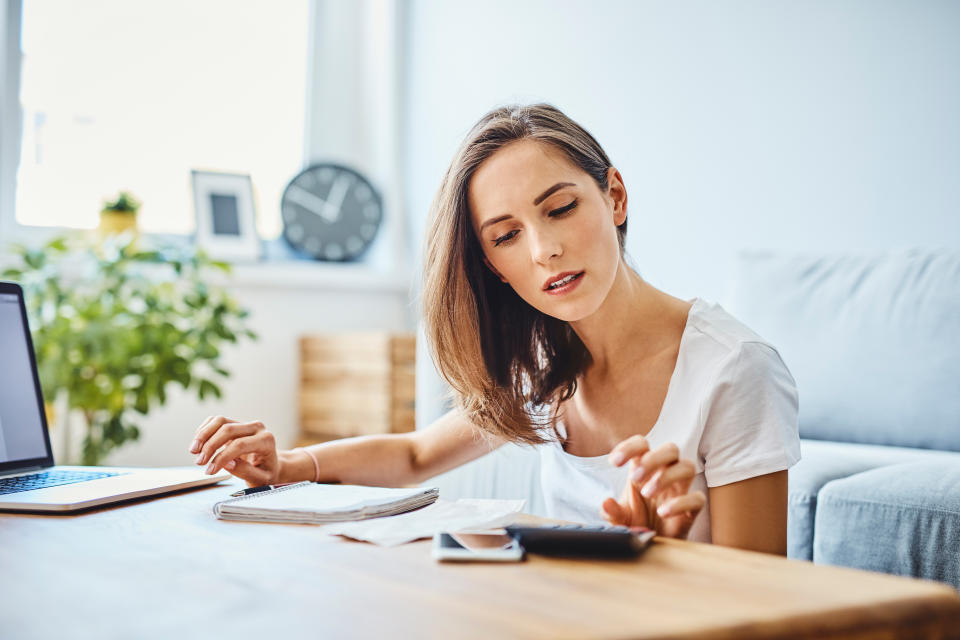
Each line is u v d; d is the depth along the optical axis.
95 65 3.26
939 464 1.42
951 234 2.01
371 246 3.92
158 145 3.42
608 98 2.94
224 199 3.46
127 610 0.53
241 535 0.78
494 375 1.10
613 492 1.06
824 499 1.40
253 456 1.11
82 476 1.14
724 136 2.55
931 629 0.53
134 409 2.53
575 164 0.94
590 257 0.92
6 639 0.48
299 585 0.58
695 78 2.64
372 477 1.21
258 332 3.45
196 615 0.52
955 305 1.75
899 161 2.12
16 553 0.70
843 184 2.24
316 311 3.61
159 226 3.43
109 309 2.57
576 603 0.53
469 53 3.51
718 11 2.56
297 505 0.86
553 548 0.67
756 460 0.91
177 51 3.44
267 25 3.66
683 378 0.99
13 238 3.06
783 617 0.49
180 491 1.07
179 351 2.73
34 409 1.24
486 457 1.85
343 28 3.89
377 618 0.50
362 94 3.96
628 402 1.05
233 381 3.38
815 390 1.90
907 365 1.77
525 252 0.95
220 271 3.28
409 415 3.14
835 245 2.26
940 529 1.25
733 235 2.52
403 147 3.86
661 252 2.76
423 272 1.08
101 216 3.10
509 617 0.50
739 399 0.93
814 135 2.31
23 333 1.26
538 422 1.12
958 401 1.68
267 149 3.72
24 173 3.13
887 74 2.14
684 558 0.67
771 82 2.42
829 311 1.95
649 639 0.46
